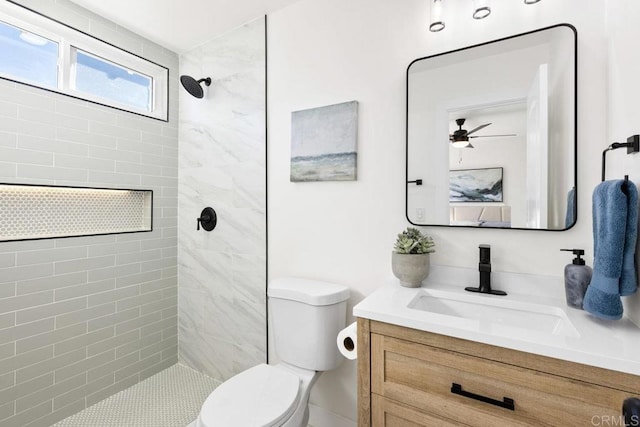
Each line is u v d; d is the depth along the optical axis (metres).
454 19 1.35
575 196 1.14
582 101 1.13
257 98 1.92
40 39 1.69
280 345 1.58
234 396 1.23
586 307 0.95
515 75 1.23
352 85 1.60
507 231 1.26
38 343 1.63
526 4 1.19
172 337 2.31
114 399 1.92
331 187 1.67
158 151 2.20
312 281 1.68
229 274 2.07
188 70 2.28
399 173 1.48
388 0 1.50
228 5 1.78
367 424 1.10
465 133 1.33
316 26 1.70
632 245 0.88
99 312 1.88
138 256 2.09
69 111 1.74
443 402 0.96
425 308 1.27
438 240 1.40
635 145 0.88
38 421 1.62
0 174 1.49
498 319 1.17
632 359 0.73
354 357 1.19
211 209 2.14
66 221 1.79
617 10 1.01
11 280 1.54
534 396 0.84
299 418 1.27
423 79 1.41
